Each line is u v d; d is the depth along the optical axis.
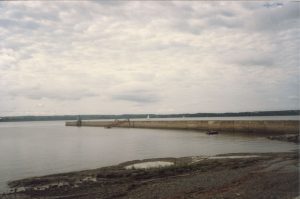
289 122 66.50
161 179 20.86
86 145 52.47
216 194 16.12
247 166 23.97
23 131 119.62
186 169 23.86
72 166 29.52
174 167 24.52
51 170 27.47
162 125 111.44
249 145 45.41
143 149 44.00
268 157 28.73
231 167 23.91
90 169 26.94
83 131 109.50
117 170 25.16
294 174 20.02
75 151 43.25
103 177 22.45
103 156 36.97
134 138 66.75
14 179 23.52
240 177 19.78
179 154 37.34
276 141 50.59
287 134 61.97
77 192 18.53
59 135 85.81
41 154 40.16
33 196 18.06
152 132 90.69
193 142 52.84
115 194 17.59
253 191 16.30
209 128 89.38
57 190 19.20
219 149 41.50
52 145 53.69
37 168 28.67
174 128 105.25
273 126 69.44
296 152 33.75
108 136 76.25
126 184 19.84
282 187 16.83
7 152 43.19
